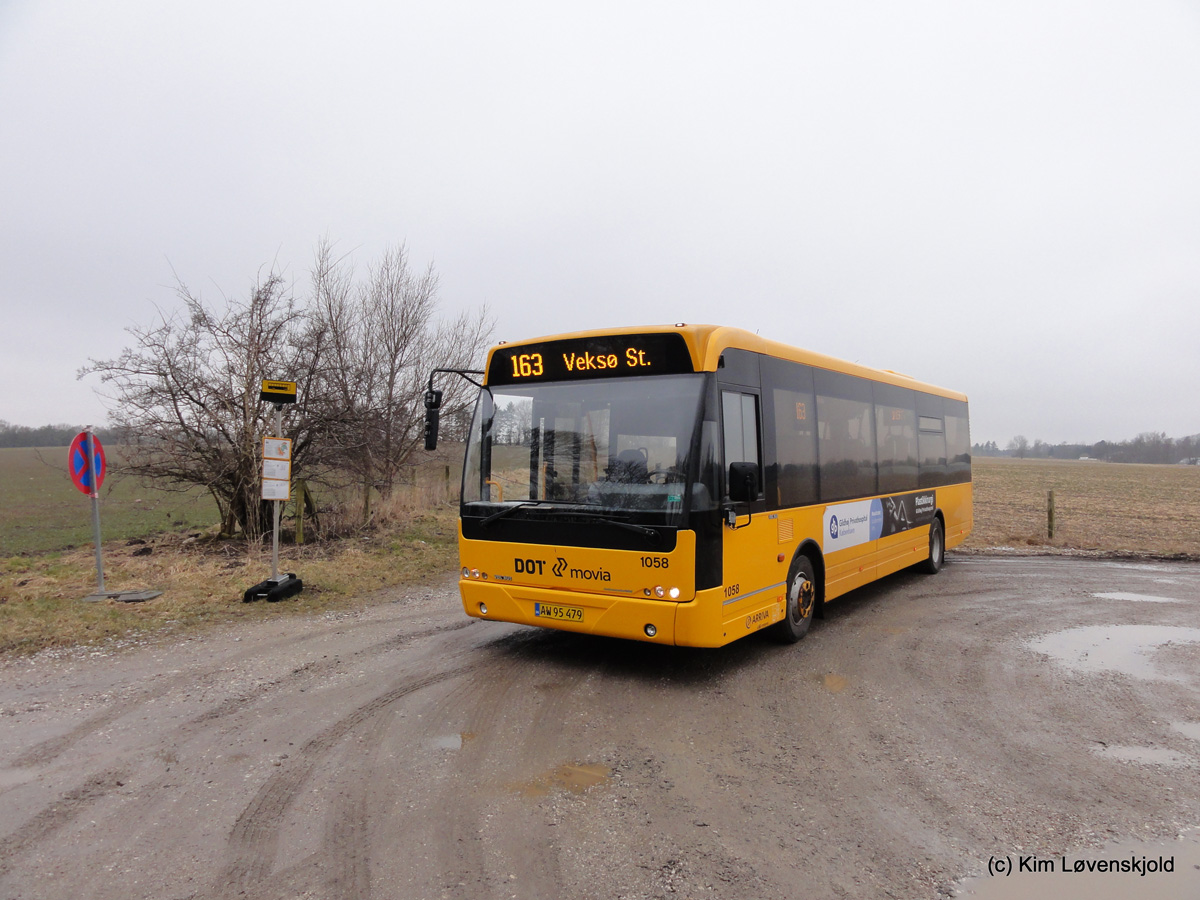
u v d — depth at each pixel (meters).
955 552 15.93
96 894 3.21
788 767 4.64
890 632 8.28
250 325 12.07
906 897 3.24
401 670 6.57
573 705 5.73
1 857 3.52
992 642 7.85
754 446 6.84
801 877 3.38
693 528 5.86
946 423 12.88
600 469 6.33
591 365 6.55
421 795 4.18
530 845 3.64
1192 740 5.14
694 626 5.86
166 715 5.42
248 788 4.26
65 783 4.32
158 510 20.03
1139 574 12.80
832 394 8.58
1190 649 7.59
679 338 6.21
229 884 3.29
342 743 4.93
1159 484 50.00
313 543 12.84
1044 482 52.00
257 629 7.94
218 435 12.03
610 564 6.11
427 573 11.34
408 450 17.48
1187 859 3.57
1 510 20.11
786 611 7.40
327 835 3.73
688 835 3.76
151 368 11.40
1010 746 5.02
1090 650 7.54
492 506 6.83
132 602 8.65
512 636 7.83
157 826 3.82
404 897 3.19
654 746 4.95
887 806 4.12
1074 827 3.90
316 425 12.59
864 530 9.37
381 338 17.17
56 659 6.75
